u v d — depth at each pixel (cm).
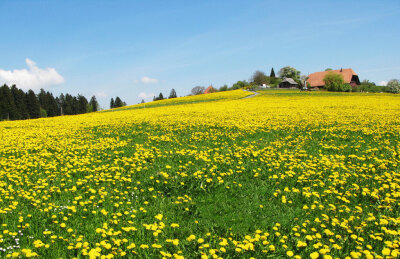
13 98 9069
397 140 1239
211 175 802
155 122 2252
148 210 601
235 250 431
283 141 1320
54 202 623
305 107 3303
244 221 563
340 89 8656
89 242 464
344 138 1353
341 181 705
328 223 527
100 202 617
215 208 619
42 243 424
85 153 1159
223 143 1295
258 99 5538
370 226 509
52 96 11638
